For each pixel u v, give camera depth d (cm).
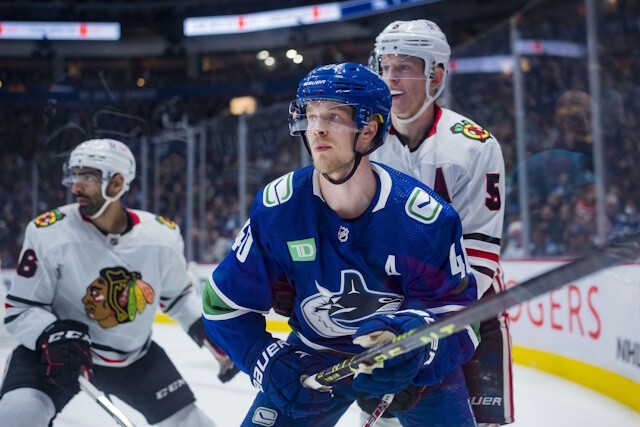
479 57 759
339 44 1712
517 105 677
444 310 183
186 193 938
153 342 294
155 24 1783
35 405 234
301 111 180
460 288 182
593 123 605
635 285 407
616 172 582
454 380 194
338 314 191
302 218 181
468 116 766
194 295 298
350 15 1564
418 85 237
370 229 178
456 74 776
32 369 246
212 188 937
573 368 500
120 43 1847
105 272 272
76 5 1806
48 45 1834
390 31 240
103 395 247
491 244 234
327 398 187
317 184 181
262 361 190
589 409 417
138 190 914
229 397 460
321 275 185
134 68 1877
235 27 1727
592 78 612
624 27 620
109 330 275
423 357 173
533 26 688
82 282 270
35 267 262
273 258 187
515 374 538
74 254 268
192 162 940
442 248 178
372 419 184
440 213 177
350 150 173
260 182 893
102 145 266
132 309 276
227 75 1811
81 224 272
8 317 259
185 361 604
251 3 1712
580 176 591
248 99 1638
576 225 588
